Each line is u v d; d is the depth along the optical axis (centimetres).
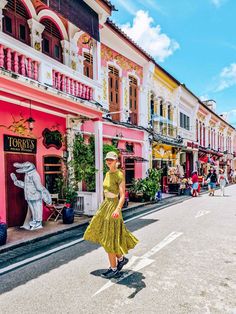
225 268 482
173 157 2184
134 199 1374
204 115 3053
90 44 1171
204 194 1925
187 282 424
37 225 793
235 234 727
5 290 405
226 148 4153
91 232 441
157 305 355
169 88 2070
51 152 996
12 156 838
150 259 529
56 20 988
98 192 998
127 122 1490
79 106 910
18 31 845
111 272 445
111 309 346
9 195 820
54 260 532
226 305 355
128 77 1519
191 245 623
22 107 876
